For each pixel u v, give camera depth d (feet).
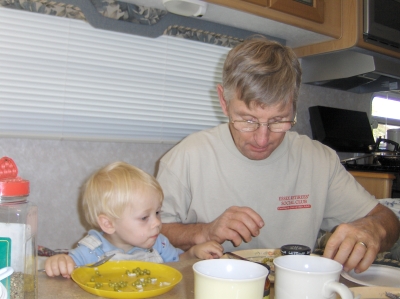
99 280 2.69
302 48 7.48
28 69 5.22
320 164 4.62
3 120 5.23
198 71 6.66
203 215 4.41
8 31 4.97
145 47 6.04
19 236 2.05
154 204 4.16
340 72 7.38
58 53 5.35
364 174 7.07
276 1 5.83
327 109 8.07
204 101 6.88
